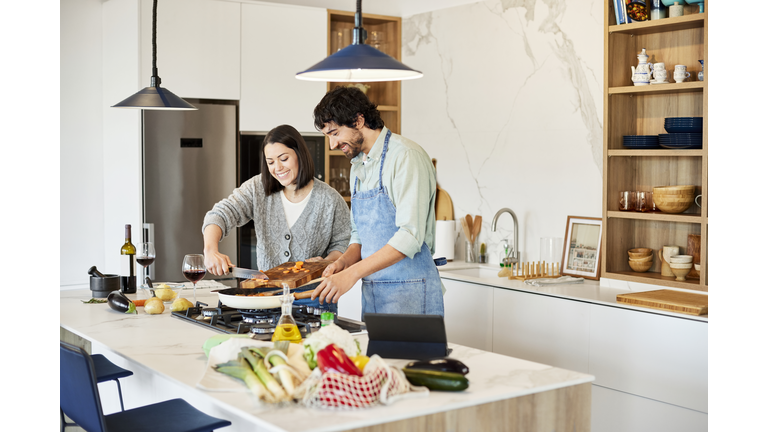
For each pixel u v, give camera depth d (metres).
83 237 4.80
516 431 1.73
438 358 1.94
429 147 5.20
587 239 4.11
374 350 1.98
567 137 4.21
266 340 2.18
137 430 2.10
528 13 4.41
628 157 3.87
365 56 2.13
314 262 2.86
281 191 3.10
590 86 4.07
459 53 4.91
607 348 3.39
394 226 2.68
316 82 4.91
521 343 3.83
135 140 4.36
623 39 3.79
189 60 4.44
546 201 4.36
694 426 3.06
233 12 4.57
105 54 4.75
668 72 3.74
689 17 3.37
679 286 3.47
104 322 2.57
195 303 2.85
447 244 4.84
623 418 3.35
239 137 4.65
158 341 2.25
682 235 3.72
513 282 4.02
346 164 5.21
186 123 4.45
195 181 4.50
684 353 3.08
